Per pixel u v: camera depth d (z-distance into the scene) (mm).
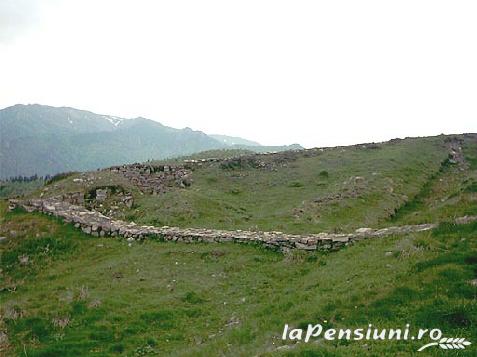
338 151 62031
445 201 36000
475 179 41750
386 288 15836
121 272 23781
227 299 20328
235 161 56094
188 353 14664
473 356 11312
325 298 16641
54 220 31500
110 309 18953
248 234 28078
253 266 24141
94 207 40031
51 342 16406
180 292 20953
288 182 49594
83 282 22641
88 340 16375
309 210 37375
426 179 51188
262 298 19766
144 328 17594
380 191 43250
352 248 23750
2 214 33469
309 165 55562
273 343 13961
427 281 15547
